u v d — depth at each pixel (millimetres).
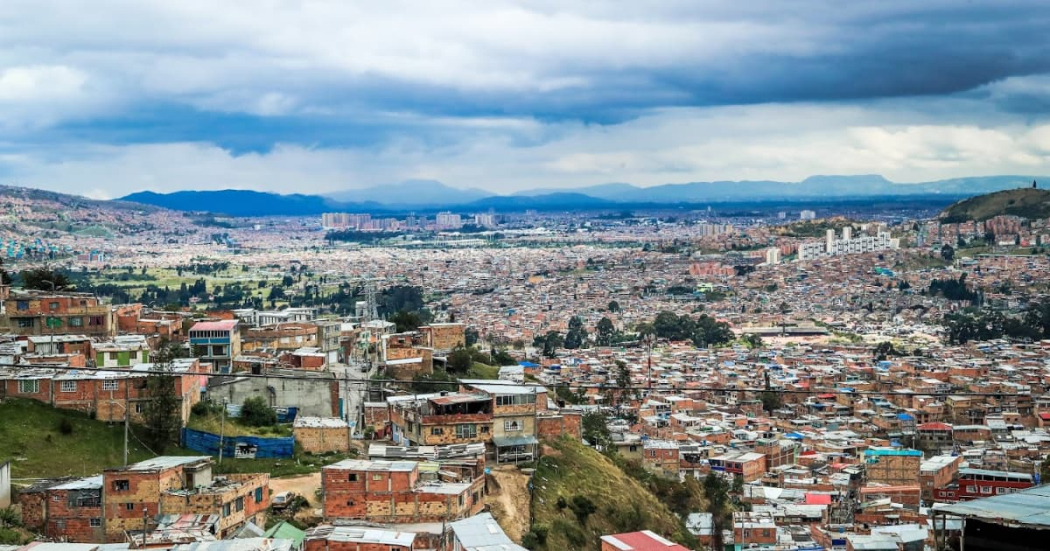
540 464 144000
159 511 102188
